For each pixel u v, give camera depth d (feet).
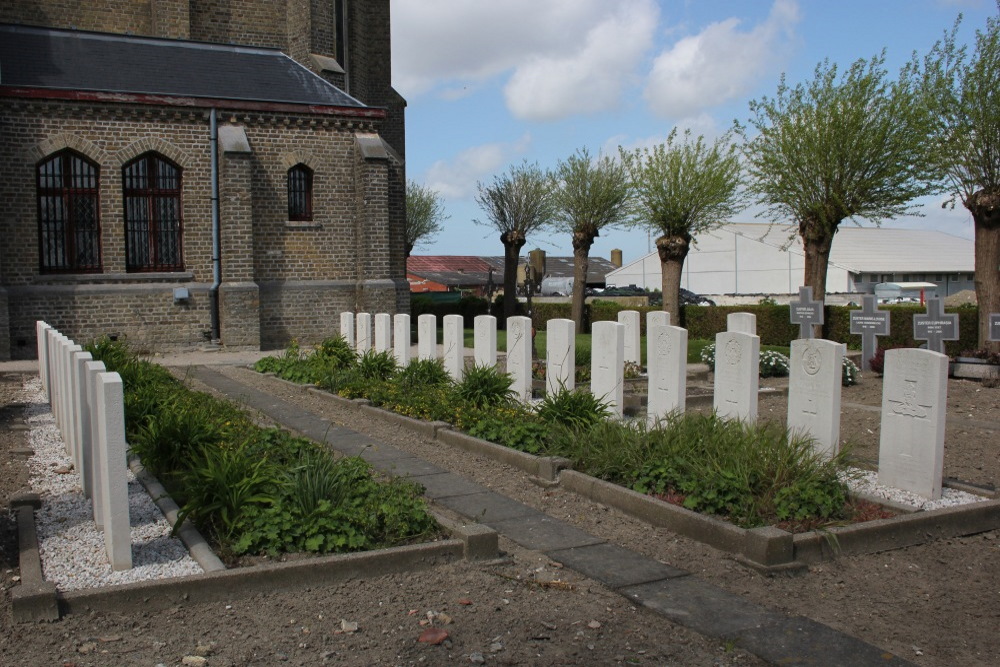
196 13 98.99
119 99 73.10
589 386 46.65
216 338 78.18
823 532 23.13
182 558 21.25
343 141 83.20
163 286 75.97
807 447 27.07
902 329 84.53
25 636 17.38
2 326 68.64
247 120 79.00
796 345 31.17
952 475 32.71
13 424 40.16
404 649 17.29
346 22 106.83
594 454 30.53
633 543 24.27
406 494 25.16
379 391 46.62
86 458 26.25
